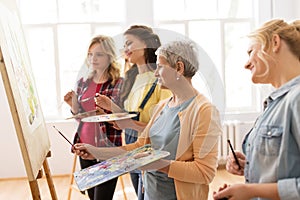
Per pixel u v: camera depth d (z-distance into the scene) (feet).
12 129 15.38
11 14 6.93
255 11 16.31
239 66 16.43
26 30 15.75
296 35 4.03
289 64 4.06
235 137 15.39
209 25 16.33
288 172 3.86
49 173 7.63
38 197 5.56
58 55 15.89
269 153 4.00
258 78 4.24
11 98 5.31
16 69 6.04
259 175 4.12
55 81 15.97
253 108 16.66
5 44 5.70
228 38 16.40
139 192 6.40
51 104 15.99
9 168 15.49
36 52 15.85
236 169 4.91
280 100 4.04
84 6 15.93
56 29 15.83
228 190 3.92
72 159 15.65
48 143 7.56
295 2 15.89
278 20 4.23
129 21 15.40
